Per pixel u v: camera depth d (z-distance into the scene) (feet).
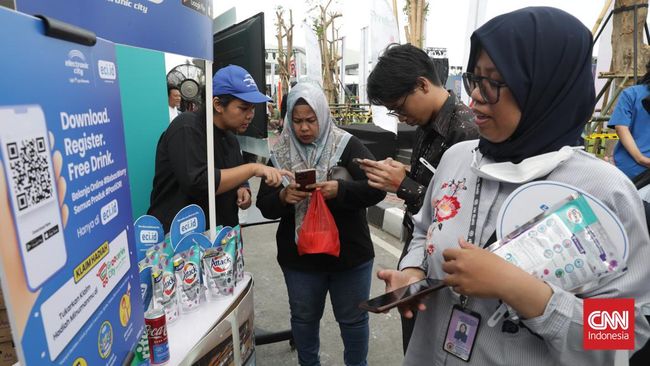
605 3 15.39
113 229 3.02
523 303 2.77
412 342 4.19
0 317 3.24
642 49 14.58
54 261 2.20
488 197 3.50
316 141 6.95
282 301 11.29
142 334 3.60
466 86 3.46
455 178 3.92
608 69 17.74
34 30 2.06
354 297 7.13
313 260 6.83
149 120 9.22
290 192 6.41
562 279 2.86
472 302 3.46
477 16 13.38
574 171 3.09
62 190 2.31
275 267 13.55
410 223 6.42
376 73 5.81
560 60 3.04
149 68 9.14
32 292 2.01
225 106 6.92
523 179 3.18
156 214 6.87
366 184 6.62
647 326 2.91
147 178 9.24
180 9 4.73
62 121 2.32
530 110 3.15
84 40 2.56
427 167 5.86
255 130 9.12
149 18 4.22
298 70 57.98
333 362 8.77
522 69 3.08
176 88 13.11
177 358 4.07
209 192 5.65
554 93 3.09
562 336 2.79
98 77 2.82
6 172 1.83
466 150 4.02
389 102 5.82
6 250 1.82
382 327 9.96
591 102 3.23
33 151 2.04
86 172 2.60
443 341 3.67
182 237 4.92
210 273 5.14
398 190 6.14
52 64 2.23
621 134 10.40
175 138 6.42
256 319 10.34
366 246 7.09
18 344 1.90
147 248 4.39
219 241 5.34
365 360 7.61
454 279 2.92
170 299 4.56
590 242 2.83
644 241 2.92
